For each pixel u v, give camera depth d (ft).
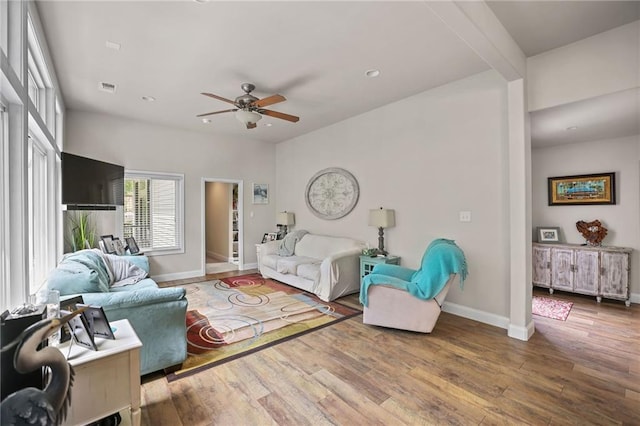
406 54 9.61
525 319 9.54
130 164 16.37
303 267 14.92
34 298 6.80
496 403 6.46
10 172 5.61
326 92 12.69
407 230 13.53
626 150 13.91
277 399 6.58
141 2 7.08
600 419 5.98
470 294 11.36
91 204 11.68
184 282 17.12
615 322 11.11
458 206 11.69
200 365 7.97
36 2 7.02
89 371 4.67
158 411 6.17
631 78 7.92
